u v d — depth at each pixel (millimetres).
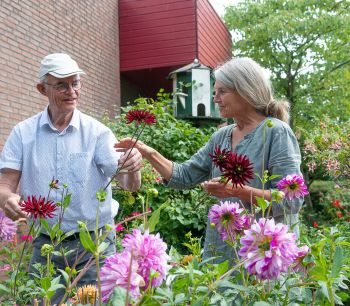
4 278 2449
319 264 833
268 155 1609
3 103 4914
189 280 822
